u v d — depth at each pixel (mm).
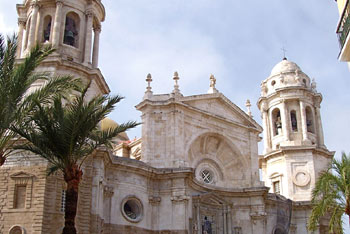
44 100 25500
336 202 31062
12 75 23188
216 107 50219
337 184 30281
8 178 33438
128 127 25891
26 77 23281
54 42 39750
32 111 24531
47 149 23953
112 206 39844
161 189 43031
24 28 43719
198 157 49125
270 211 51219
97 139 25578
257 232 48156
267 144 58750
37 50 24297
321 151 55969
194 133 46938
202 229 45500
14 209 32562
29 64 23531
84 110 23750
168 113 45531
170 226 41438
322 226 52906
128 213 41562
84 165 36031
